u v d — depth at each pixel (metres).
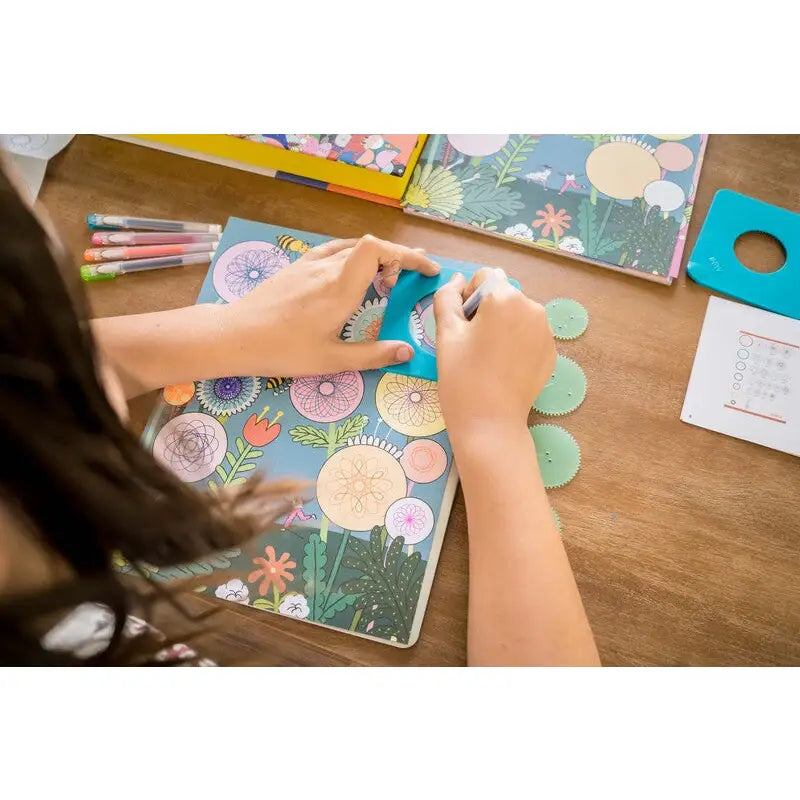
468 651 0.50
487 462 0.52
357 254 0.57
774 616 0.53
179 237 0.65
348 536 0.55
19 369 0.30
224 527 0.47
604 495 0.57
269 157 0.66
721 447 0.58
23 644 0.37
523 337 0.55
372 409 0.59
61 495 0.33
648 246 0.64
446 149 0.68
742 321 0.62
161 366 0.58
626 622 0.53
